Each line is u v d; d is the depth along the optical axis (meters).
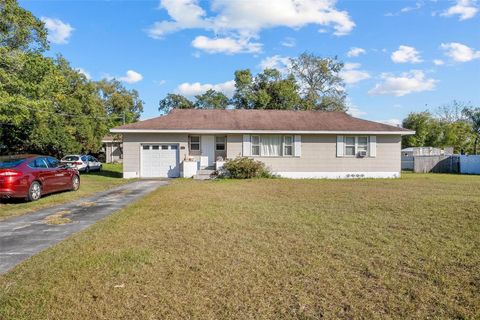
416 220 8.05
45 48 27.56
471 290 4.15
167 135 22.22
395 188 15.38
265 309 3.71
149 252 5.59
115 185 17.20
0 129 24.22
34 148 28.34
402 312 3.63
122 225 7.57
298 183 18.03
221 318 3.53
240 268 4.89
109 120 48.31
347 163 23.22
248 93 42.28
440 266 4.95
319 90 45.75
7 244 6.41
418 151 40.62
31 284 4.34
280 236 6.62
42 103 21.69
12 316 3.56
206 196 12.31
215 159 23.59
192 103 52.66
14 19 24.41
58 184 13.55
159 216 8.56
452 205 10.09
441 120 54.88
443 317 3.53
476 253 5.52
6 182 11.12
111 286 4.28
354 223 7.75
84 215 9.25
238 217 8.44
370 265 5.00
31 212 9.79
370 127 23.48
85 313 3.63
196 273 4.71
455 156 30.80
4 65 20.86
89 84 42.00
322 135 23.00
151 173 22.22
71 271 4.75
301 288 4.23
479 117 53.28
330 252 5.61
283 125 23.25
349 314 3.60
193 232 6.94
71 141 30.91
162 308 3.73
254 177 21.59
